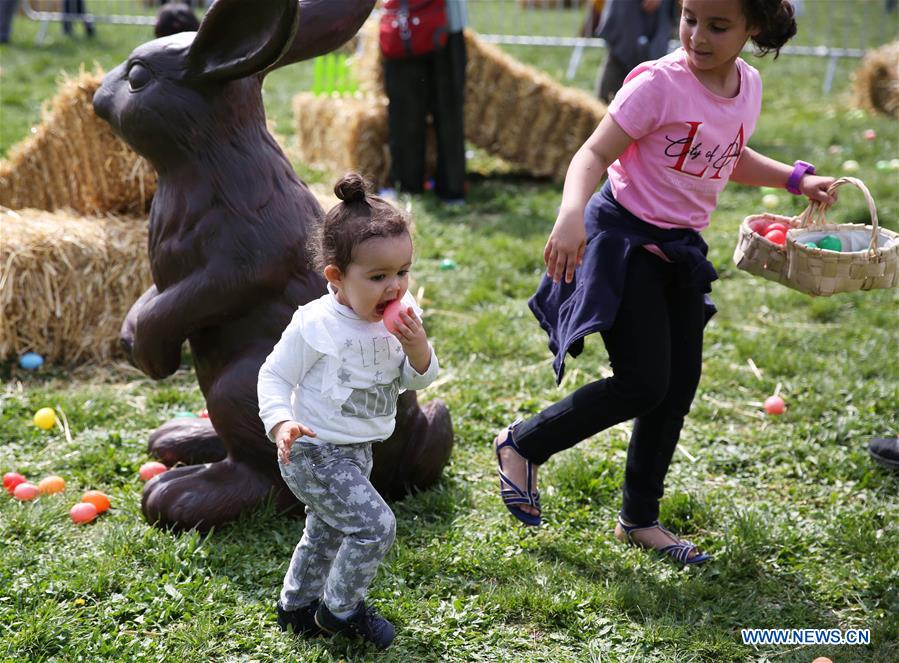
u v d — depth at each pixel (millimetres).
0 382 5141
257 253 3516
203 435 4254
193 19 4570
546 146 9164
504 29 18359
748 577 3559
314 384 2885
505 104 9109
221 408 3633
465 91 9094
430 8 7898
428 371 2895
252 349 3623
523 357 5531
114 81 3639
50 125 5965
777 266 3396
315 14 3600
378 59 9070
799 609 3365
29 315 5316
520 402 4977
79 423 4645
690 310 3451
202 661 3014
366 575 2896
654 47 9742
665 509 3953
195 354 3781
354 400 2887
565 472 4160
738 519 3863
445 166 8367
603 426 3439
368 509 2859
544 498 4020
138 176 6004
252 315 3605
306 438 2900
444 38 7918
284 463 2717
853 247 3570
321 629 3094
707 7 2959
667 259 3287
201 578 3373
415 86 8250
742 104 3213
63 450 4395
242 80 3574
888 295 6414
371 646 3072
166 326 3562
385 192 8562
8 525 3689
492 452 4457
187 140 3496
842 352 5594
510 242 7246
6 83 11867
